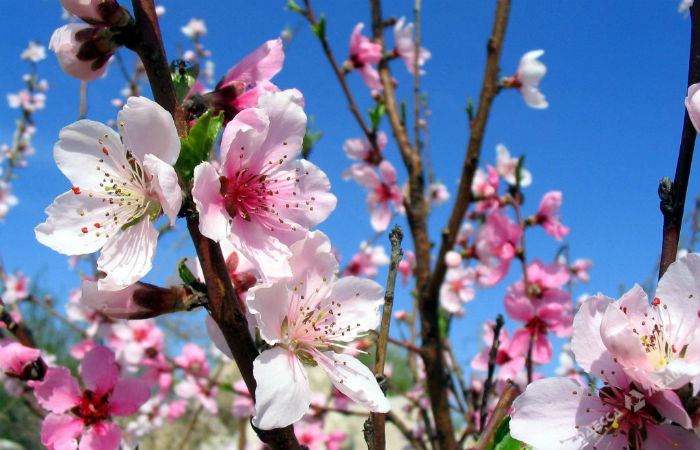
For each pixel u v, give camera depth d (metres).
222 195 0.16
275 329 0.15
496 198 0.36
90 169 0.16
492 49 0.33
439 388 0.33
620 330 0.12
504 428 0.15
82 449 0.21
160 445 0.73
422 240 0.36
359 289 0.17
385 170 0.40
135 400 0.22
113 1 0.15
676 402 0.12
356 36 0.40
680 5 0.23
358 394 0.15
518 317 0.33
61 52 0.15
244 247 0.16
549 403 0.13
